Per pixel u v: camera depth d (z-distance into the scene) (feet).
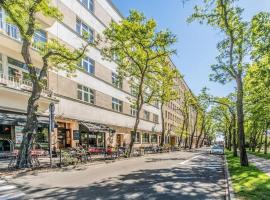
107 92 117.70
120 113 131.95
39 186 34.09
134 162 70.69
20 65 70.90
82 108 95.71
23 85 66.23
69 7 91.09
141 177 42.06
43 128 75.05
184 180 40.09
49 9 53.06
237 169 54.85
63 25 87.25
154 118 192.75
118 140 132.98
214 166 63.62
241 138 62.44
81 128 92.48
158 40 87.51
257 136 178.40
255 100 76.02
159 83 126.82
